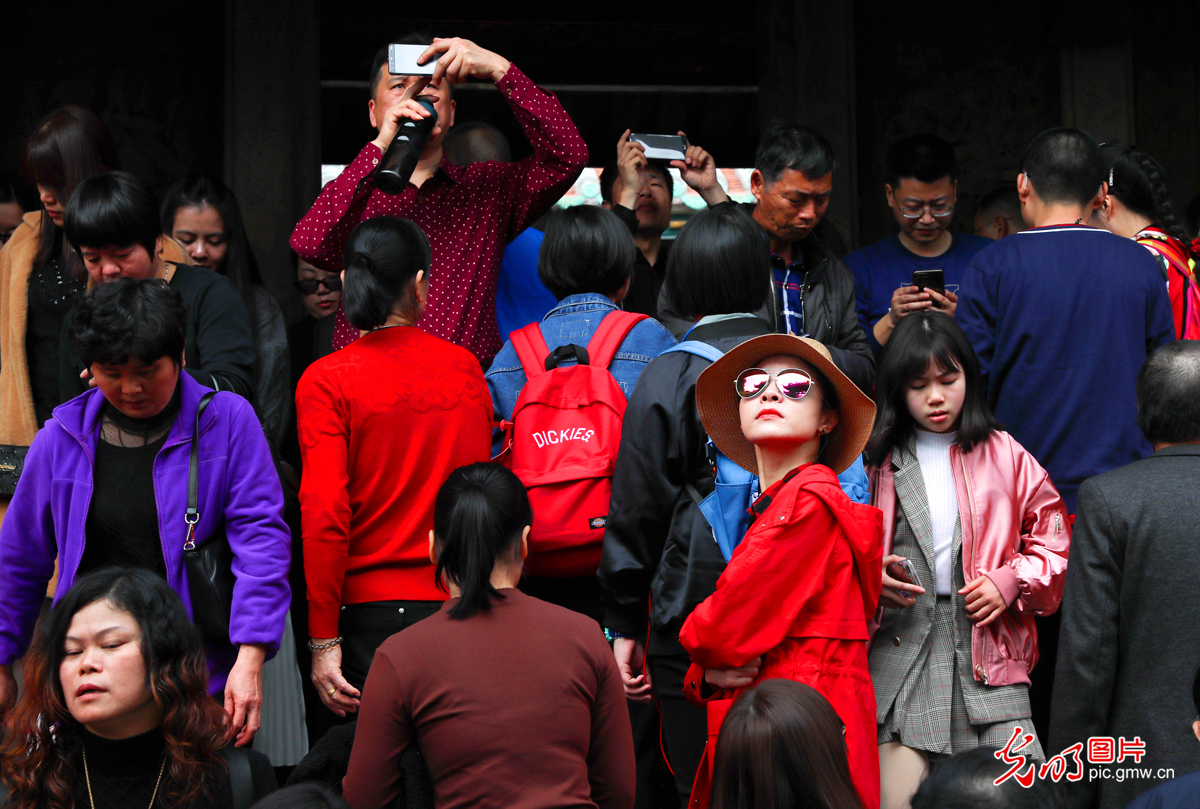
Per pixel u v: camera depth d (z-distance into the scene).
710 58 9.29
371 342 3.48
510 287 4.48
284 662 4.17
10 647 3.23
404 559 3.38
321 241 4.01
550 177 4.16
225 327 3.86
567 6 8.79
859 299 5.61
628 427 3.33
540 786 2.54
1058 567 3.49
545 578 3.62
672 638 3.27
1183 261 4.62
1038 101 7.63
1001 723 3.45
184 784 2.69
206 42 7.24
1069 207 4.25
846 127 7.38
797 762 2.29
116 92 7.14
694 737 3.26
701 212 3.59
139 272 3.58
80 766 2.71
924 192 5.45
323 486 3.32
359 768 2.60
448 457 3.43
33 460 3.22
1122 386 4.02
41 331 3.99
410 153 3.71
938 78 7.64
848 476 3.21
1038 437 4.06
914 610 3.53
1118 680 3.24
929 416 3.60
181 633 2.74
